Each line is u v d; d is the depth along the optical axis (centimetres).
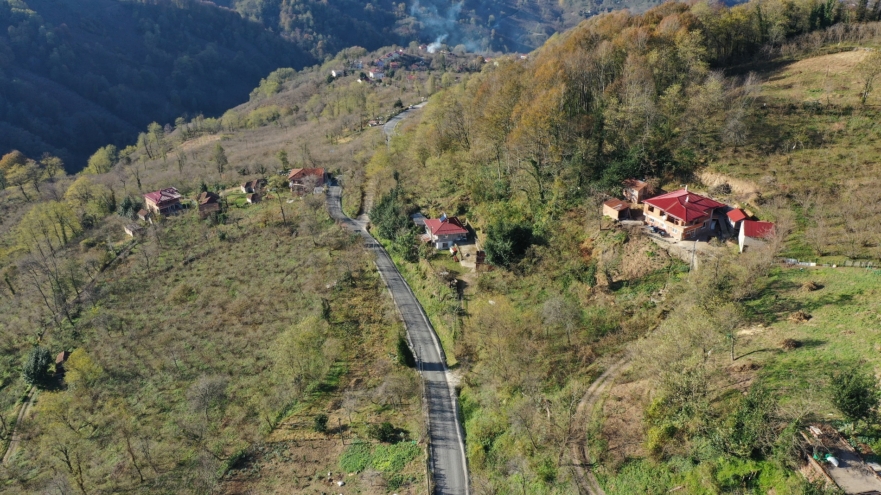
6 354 9619
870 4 13225
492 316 7131
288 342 7550
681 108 9100
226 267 11138
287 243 11612
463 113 12038
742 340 5559
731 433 4278
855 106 8706
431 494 5512
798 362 4903
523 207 9394
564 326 7069
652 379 5438
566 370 6425
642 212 8300
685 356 4966
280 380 7550
